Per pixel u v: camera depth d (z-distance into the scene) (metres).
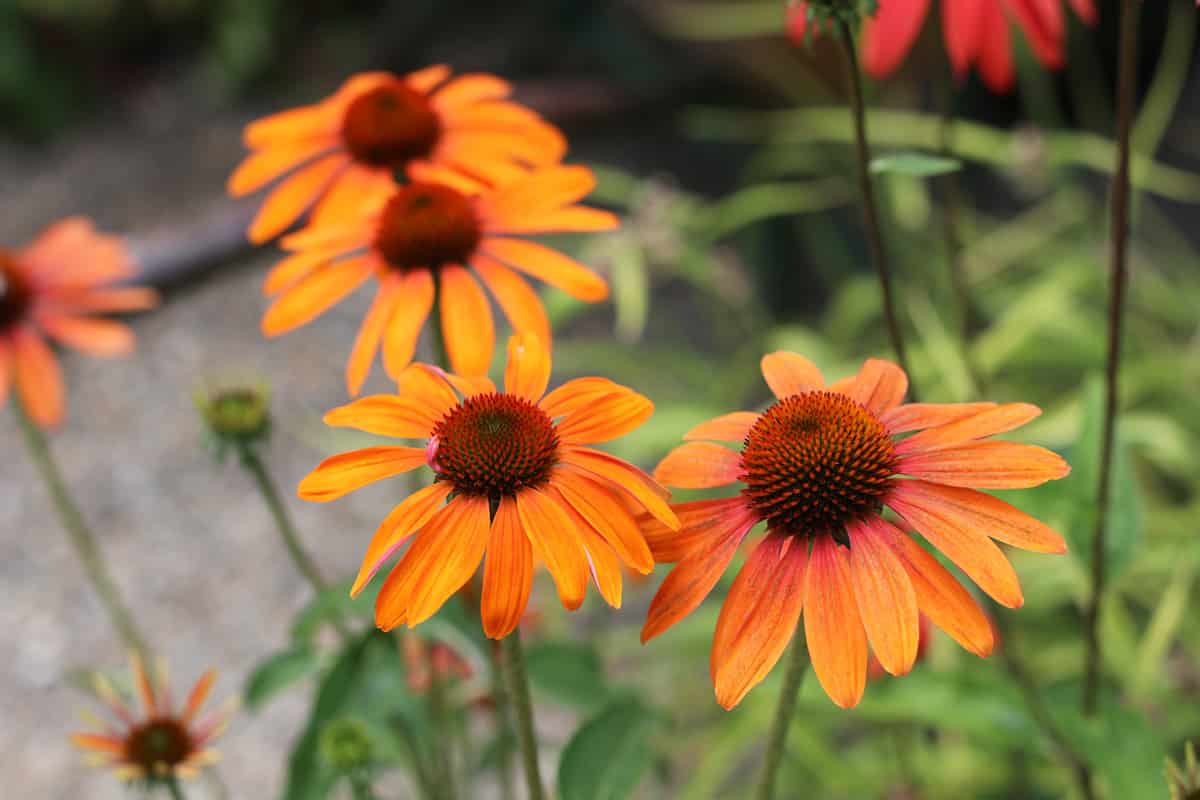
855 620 0.61
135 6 2.74
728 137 2.04
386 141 0.79
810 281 1.88
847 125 1.44
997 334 1.29
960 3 0.82
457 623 0.76
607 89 2.03
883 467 0.63
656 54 2.06
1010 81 0.84
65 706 1.45
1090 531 0.76
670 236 1.34
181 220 2.22
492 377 1.35
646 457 1.33
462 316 0.73
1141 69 1.96
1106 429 0.73
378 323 0.74
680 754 1.23
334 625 0.79
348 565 1.62
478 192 0.76
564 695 0.82
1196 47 1.96
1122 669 1.01
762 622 0.62
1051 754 0.80
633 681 1.24
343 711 0.76
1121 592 1.12
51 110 2.59
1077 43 1.81
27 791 1.34
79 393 1.97
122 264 0.99
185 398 1.92
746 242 1.87
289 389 1.90
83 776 1.36
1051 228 1.50
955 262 0.81
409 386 0.65
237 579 1.62
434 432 0.64
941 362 1.21
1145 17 1.84
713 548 0.63
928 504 0.62
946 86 0.79
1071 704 0.78
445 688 0.83
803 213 1.83
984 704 0.79
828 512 0.62
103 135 2.60
